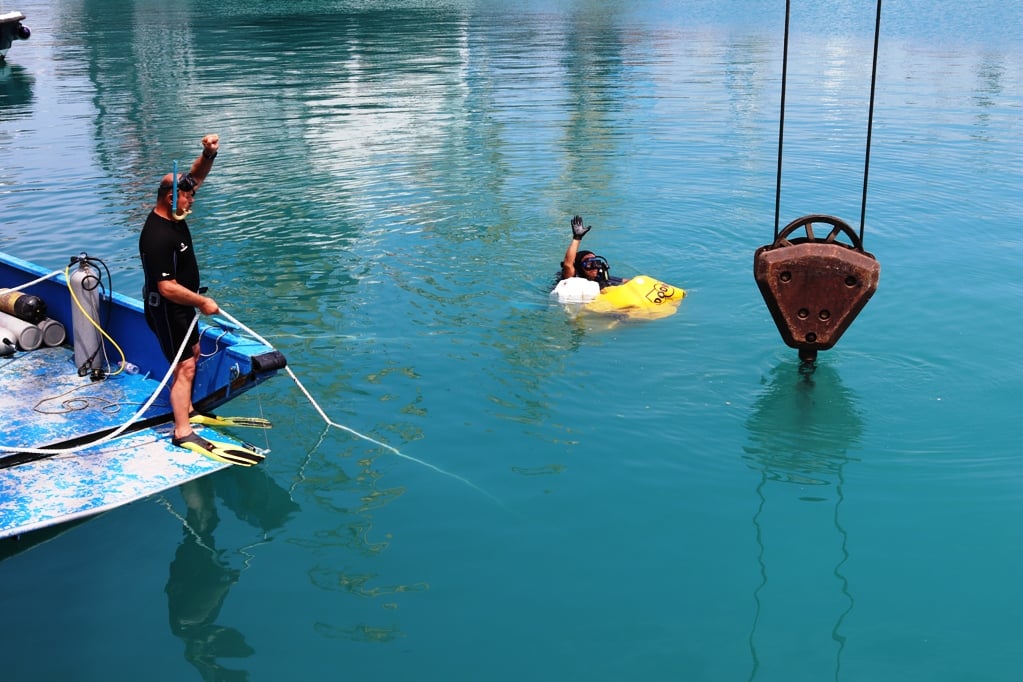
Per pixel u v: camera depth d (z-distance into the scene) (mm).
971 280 9125
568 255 9117
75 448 6402
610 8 40156
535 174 13391
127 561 5402
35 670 4551
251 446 6531
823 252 6148
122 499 5918
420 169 13773
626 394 7070
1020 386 7055
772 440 6402
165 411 6953
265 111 18453
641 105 18422
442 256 10117
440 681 4371
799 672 4363
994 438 6363
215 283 9398
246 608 4949
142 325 7457
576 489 5910
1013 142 14875
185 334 6477
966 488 5805
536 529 5523
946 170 13289
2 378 7449
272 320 8484
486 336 8102
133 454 6461
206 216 11695
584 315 8508
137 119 18000
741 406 6855
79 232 11367
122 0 48750
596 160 14086
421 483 6016
